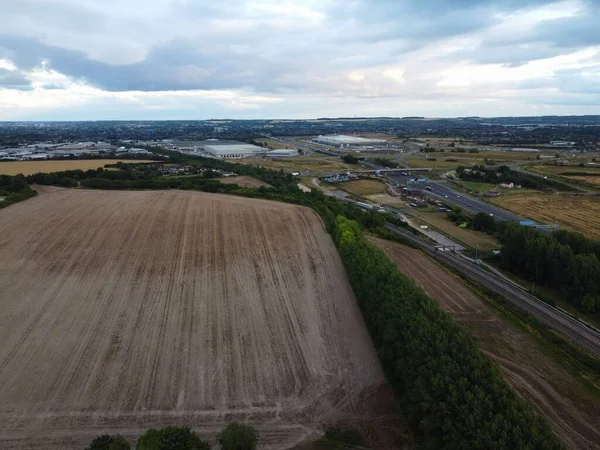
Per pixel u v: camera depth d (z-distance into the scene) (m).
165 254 72.56
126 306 56.72
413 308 47.16
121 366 45.34
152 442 31.27
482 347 50.69
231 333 51.59
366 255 64.75
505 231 88.62
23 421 38.19
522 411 32.41
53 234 80.00
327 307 58.03
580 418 38.97
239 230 84.81
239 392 42.16
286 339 50.81
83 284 61.94
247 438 32.84
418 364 38.53
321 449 35.47
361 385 43.28
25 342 48.94
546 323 57.66
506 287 69.75
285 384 43.38
